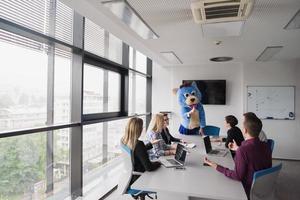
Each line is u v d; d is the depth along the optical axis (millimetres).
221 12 2217
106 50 3623
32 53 2205
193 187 1840
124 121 4426
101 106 3713
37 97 2279
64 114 2678
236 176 2000
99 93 3635
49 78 2439
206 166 2420
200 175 2131
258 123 2125
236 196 1675
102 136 3707
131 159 2373
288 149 5277
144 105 6055
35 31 2037
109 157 3955
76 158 2805
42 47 2307
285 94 5316
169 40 3504
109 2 2143
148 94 6254
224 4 2049
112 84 4121
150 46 3908
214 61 5410
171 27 2873
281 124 5324
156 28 2916
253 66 5504
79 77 2752
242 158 2014
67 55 2691
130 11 2328
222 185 1887
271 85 5391
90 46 3148
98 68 3590
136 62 5234
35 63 2246
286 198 3209
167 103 6172
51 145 2506
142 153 2324
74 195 2805
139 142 2387
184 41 3557
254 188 1833
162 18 2564
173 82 6102
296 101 5266
